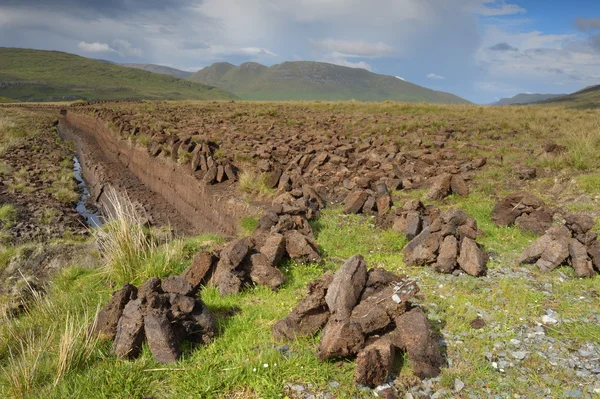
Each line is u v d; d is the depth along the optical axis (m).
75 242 8.83
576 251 6.31
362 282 4.96
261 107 37.78
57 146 30.05
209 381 4.05
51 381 4.29
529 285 5.96
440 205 9.67
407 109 30.39
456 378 4.04
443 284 6.12
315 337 4.76
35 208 14.20
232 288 6.06
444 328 4.93
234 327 5.05
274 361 4.28
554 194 9.71
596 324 4.87
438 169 12.07
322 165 14.05
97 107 48.97
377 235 8.32
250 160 15.09
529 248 6.73
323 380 4.02
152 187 18.92
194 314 4.94
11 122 35.84
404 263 7.02
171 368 4.32
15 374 4.34
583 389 3.85
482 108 29.62
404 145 16.09
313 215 9.23
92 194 19.50
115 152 25.47
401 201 10.14
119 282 6.75
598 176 9.81
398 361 4.29
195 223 13.98
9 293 7.07
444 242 6.80
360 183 10.78
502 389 3.89
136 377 4.20
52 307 6.05
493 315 5.16
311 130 21.92
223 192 12.82
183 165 15.94
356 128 21.91
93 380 4.17
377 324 4.40
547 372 4.11
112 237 7.64
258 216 10.27
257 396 3.89
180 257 7.36
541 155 12.45
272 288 6.21
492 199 9.77
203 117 30.72
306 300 4.84
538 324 4.95
